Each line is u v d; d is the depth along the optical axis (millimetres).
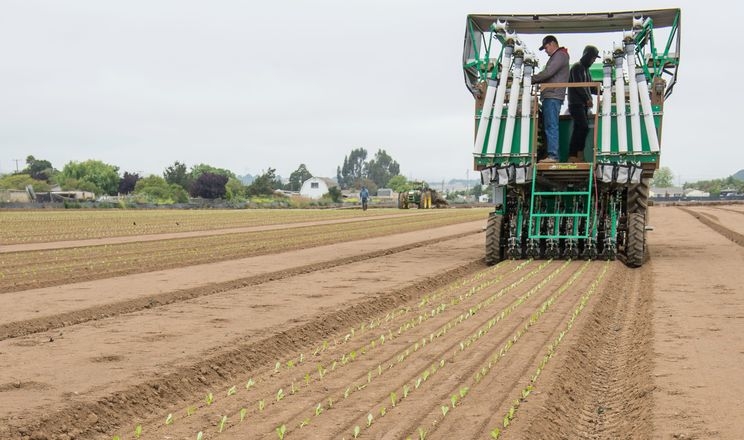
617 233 18703
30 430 6121
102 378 7578
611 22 18703
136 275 16219
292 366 8648
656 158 17438
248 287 14406
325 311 11477
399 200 77812
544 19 18453
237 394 7551
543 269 16922
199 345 9102
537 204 18766
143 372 7816
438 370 8086
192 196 98625
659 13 18000
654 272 16406
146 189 89438
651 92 17547
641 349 9148
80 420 6523
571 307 11945
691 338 9500
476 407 6727
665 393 7090
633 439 6203
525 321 10797
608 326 11281
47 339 9500
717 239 27156
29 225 36469
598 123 17516
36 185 96375
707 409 6574
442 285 15797
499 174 17766
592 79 18781
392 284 14711
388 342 9656
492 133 17891
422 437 5898
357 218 48938
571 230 18328
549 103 17719
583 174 17656
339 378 7918
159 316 11156
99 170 118625
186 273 16562
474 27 18891
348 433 6090
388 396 7156
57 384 7352
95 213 52531
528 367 8156
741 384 7367
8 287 14289
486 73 18172
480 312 11633
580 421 6922
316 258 20188
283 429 6000
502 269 17094
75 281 15750
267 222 42625
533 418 6406
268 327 10211
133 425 6707
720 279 15164
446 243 26938
